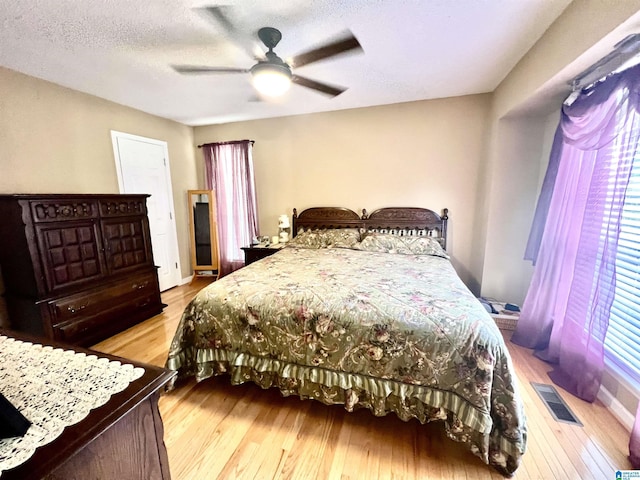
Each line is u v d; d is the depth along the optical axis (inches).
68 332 92.8
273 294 72.2
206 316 73.9
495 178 115.0
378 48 83.4
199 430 62.9
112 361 35.1
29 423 24.6
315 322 65.3
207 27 71.8
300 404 71.1
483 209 124.9
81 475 24.1
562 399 70.0
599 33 55.0
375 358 60.9
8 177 94.8
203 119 158.2
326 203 154.6
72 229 94.7
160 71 96.7
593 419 63.7
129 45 80.1
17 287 89.9
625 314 66.6
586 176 75.9
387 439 60.3
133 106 134.1
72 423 25.0
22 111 97.4
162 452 32.2
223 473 52.9
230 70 84.6
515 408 51.4
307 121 150.9
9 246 87.4
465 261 136.6
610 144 67.1
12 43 78.1
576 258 76.4
